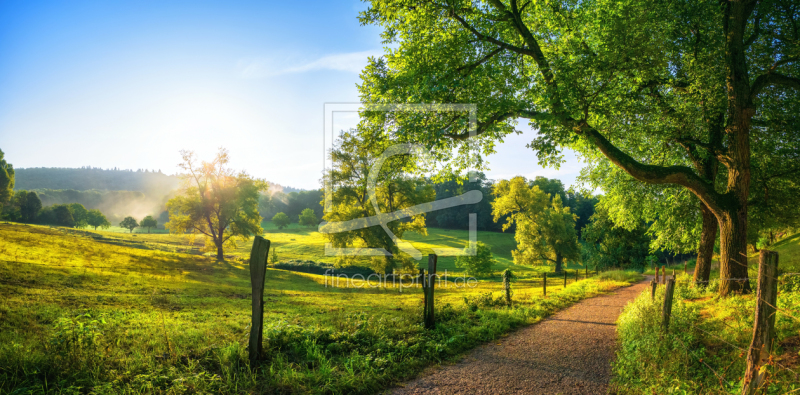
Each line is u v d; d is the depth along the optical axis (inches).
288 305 554.6
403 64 535.5
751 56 526.6
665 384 187.5
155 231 5462.6
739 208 444.1
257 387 186.9
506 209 2018.9
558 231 1902.1
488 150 600.7
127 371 185.3
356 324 320.5
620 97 522.6
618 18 448.1
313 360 226.1
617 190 754.8
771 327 140.9
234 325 334.3
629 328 309.9
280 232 4111.7
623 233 1731.1
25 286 479.8
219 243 1918.1
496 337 327.0
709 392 170.9
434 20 523.8
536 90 527.5
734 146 459.8
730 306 357.7
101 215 5383.9
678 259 2290.8
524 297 622.8
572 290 751.7
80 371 181.9
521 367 242.2
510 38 543.5
